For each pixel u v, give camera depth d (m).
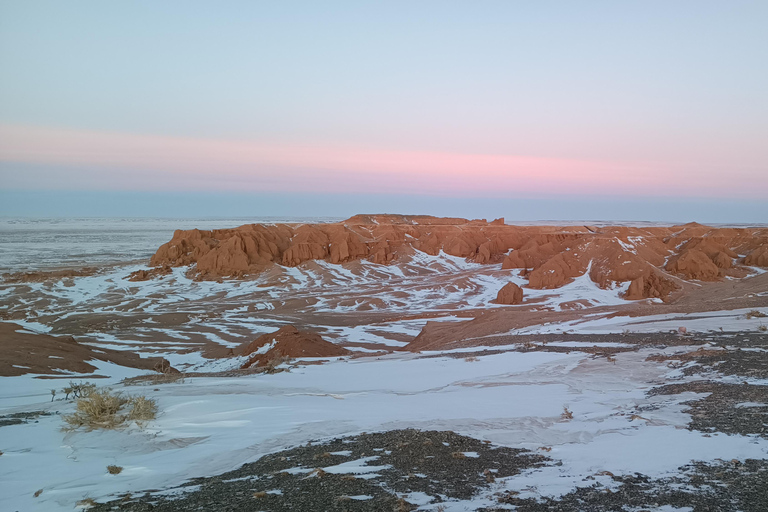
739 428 8.67
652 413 10.19
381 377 17.55
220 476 7.81
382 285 81.50
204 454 8.98
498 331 32.09
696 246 79.38
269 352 29.52
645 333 22.83
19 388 18.66
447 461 7.93
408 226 120.81
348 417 11.23
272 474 7.66
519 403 12.30
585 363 17.31
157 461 8.73
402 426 10.23
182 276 86.69
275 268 89.62
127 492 7.25
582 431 9.45
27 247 156.12
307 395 14.14
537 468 7.50
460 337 33.12
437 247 108.31
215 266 88.50
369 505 6.27
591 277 72.62
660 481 6.71
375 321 55.25
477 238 111.81
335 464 7.98
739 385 12.04
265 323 54.41
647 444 8.27
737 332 20.66
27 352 24.50
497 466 7.64
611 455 7.88
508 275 84.38
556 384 14.55
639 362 16.64
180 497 6.89
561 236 103.31
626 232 92.94
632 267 69.25
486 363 19.27
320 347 30.06
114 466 8.30
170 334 48.69
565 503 6.14
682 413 10.02
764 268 73.50
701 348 17.41
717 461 7.28
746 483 6.41
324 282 83.69
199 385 16.50
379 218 144.12
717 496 6.11
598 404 11.74
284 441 9.55
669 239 92.06
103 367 25.47
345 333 48.44
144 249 151.00
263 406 12.41
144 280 84.00
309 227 106.50
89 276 86.56
